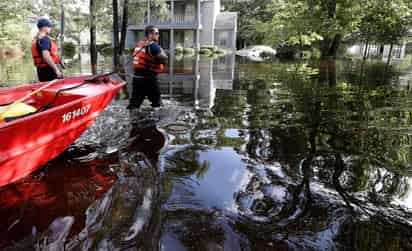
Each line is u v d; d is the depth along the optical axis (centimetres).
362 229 201
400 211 221
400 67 1273
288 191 246
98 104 361
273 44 2312
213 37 2594
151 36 485
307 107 520
